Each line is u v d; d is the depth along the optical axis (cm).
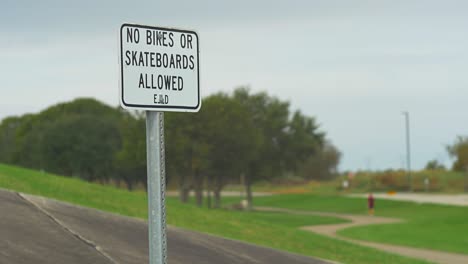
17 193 1483
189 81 542
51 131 10619
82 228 1337
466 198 8188
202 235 1669
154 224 509
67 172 10681
